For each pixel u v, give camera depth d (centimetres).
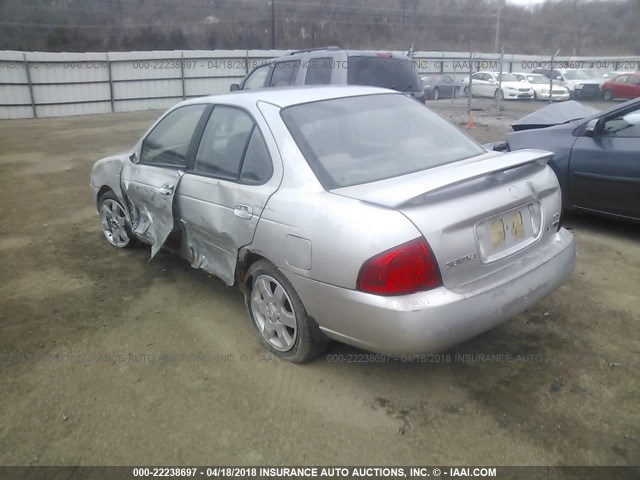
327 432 269
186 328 374
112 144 1350
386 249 252
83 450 261
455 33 4897
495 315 272
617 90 2217
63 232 602
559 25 5238
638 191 484
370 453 255
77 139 1462
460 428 268
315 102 348
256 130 333
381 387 301
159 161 421
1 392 306
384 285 254
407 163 321
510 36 5066
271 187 310
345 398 293
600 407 279
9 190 834
